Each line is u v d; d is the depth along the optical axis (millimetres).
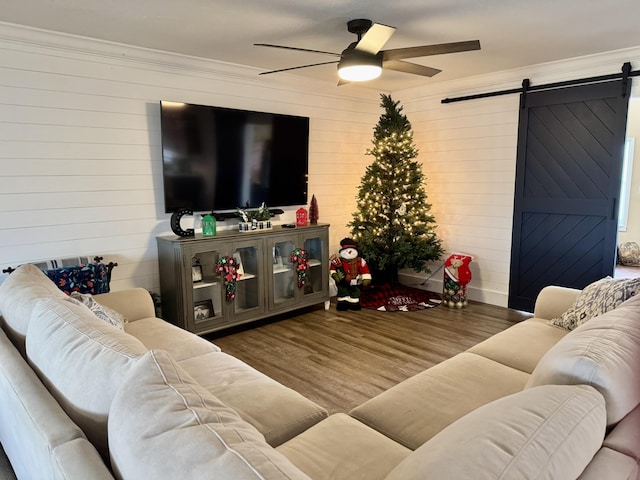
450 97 5039
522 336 2514
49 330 1558
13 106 3139
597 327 1521
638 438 1153
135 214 3787
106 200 3619
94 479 996
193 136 3891
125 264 3768
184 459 850
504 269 4805
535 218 4484
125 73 3611
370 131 5621
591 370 1221
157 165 3873
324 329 4152
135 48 3562
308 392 2957
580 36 3363
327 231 4676
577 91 4062
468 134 4945
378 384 3066
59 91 3316
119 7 2738
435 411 1761
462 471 828
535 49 3715
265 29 3164
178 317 3703
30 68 3182
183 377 1125
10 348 1723
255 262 4102
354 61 2838
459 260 4715
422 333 4035
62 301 1782
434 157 5301
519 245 4625
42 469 1187
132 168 3734
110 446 1062
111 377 1220
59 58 3293
